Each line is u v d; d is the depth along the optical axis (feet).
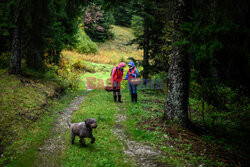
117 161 11.75
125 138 15.33
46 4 24.49
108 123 18.49
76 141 14.79
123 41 118.21
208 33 8.43
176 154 12.44
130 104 24.93
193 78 11.10
